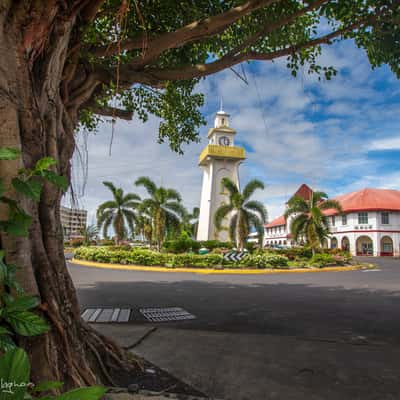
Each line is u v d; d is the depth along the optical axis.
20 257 2.29
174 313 6.67
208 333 5.04
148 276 14.02
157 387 3.06
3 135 2.27
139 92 6.72
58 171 3.10
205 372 3.45
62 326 2.65
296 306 7.64
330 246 45.44
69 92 4.03
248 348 4.29
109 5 4.54
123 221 32.62
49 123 3.02
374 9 4.62
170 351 4.12
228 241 30.27
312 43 4.88
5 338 1.63
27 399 1.10
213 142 36.88
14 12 2.55
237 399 2.88
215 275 15.28
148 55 4.24
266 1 3.70
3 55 2.47
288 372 3.49
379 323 6.02
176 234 26.92
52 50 2.99
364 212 40.38
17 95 2.55
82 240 51.62
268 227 65.44
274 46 5.34
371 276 15.32
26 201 2.40
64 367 2.55
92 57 3.97
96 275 14.04
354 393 3.02
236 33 5.64
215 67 4.66
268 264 18.59
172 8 4.85
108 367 3.27
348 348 4.36
